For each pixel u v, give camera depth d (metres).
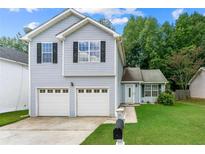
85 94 14.66
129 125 10.99
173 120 12.47
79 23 14.07
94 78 14.48
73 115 14.64
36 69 14.82
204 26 37.09
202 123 11.52
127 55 37.59
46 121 12.92
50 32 14.88
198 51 32.06
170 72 34.34
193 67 31.45
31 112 14.84
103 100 14.54
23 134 9.72
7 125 11.77
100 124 11.72
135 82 23.00
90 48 14.36
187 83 32.09
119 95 19.59
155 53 36.25
